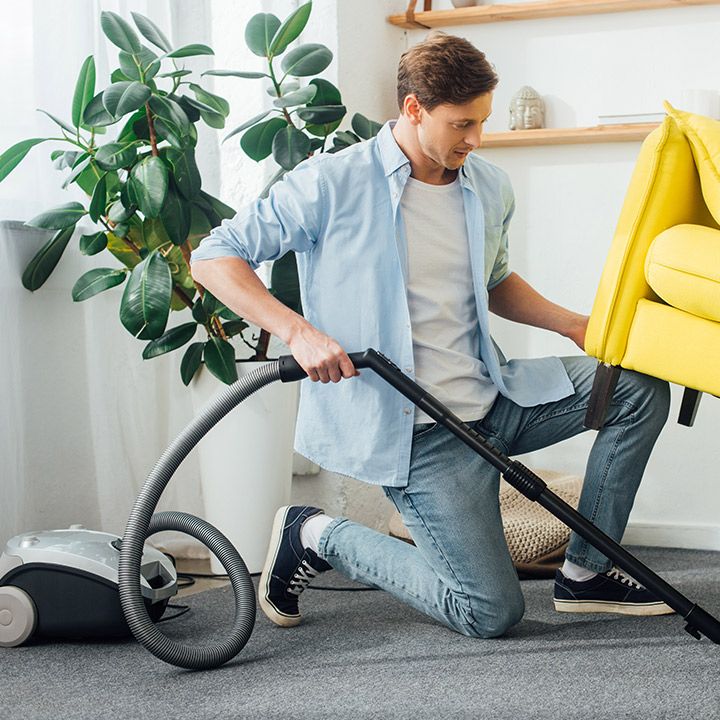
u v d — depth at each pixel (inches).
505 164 126.7
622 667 74.2
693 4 118.7
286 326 75.4
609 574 87.6
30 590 83.0
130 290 99.2
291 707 68.2
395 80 130.7
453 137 75.8
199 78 121.2
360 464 80.3
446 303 81.2
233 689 72.2
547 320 88.6
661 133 79.8
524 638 81.8
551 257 125.8
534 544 106.3
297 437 83.7
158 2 116.3
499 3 126.6
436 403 75.1
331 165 79.7
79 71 106.1
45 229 101.7
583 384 84.3
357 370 75.8
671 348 77.6
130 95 95.0
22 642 83.0
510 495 117.3
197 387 110.6
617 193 123.0
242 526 109.0
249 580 80.4
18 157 96.3
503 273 89.2
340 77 118.2
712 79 119.6
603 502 84.2
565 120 125.2
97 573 82.3
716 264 73.9
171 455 75.9
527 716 65.5
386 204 79.4
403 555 83.3
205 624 89.6
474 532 78.9
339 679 73.5
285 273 106.7
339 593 99.8
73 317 107.4
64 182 99.8
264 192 105.7
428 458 79.7
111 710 68.7
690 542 121.4
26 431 102.9
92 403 108.3
